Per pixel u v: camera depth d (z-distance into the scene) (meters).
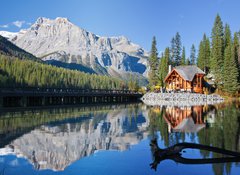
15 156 14.48
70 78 140.50
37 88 53.31
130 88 103.56
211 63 90.69
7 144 17.33
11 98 48.66
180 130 22.66
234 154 14.25
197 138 18.84
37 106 50.03
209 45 98.06
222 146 16.23
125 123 27.97
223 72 81.62
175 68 82.00
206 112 38.25
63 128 24.27
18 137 19.70
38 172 11.91
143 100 80.56
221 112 37.66
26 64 113.38
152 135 20.66
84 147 16.70
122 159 13.95
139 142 18.16
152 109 46.22
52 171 12.09
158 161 13.47
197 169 12.14
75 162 13.44
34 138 19.38
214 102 64.75
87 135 20.84
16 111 39.81
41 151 15.58
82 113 39.16
